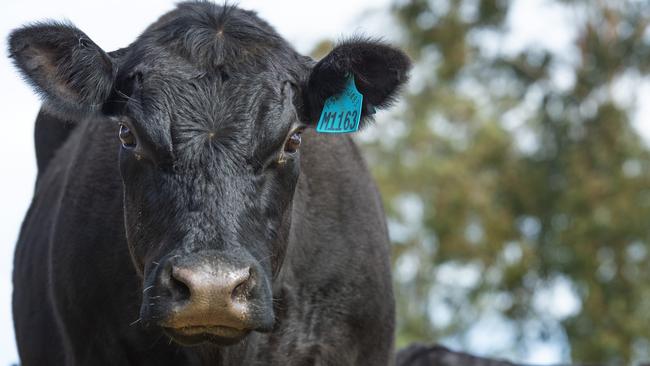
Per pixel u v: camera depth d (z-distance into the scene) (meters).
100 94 10.83
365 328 12.23
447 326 44.31
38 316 12.43
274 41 10.96
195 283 9.39
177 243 9.81
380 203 13.23
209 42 10.67
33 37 10.71
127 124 10.55
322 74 10.95
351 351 12.18
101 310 11.55
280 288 11.71
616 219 41.00
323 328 12.00
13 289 13.49
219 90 10.42
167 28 10.95
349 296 12.09
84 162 12.09
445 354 21.78
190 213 9.93
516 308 42.28
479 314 43.69
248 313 9.62
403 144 46.47
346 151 12.74
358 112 11.20
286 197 10.71
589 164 42.59
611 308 40.72
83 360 11.72
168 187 10.11
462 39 44.81
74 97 10.84
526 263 41.78
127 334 11.47
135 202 10.45
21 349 12.88
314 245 11.95
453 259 42.69
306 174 12.16
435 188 44.56
